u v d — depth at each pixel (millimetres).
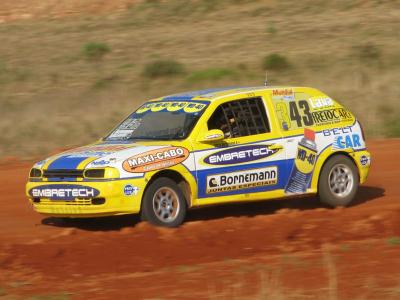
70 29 73750
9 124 35344
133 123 19547
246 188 19062
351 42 63312
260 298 12422
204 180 18438
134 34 70125
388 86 43344
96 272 15023
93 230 18500
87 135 34094
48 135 33812
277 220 19109
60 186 17734
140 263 15570
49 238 17547
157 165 17797
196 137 18484
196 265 15352
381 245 16656
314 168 20203
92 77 54188
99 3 83000
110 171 17312
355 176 20953
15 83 52156
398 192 23188
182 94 20188
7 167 28328
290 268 14789
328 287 13297
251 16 77062
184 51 63125
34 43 66625
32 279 14547
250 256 16094
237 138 19000
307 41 64875
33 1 83438
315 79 49156
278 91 20031
